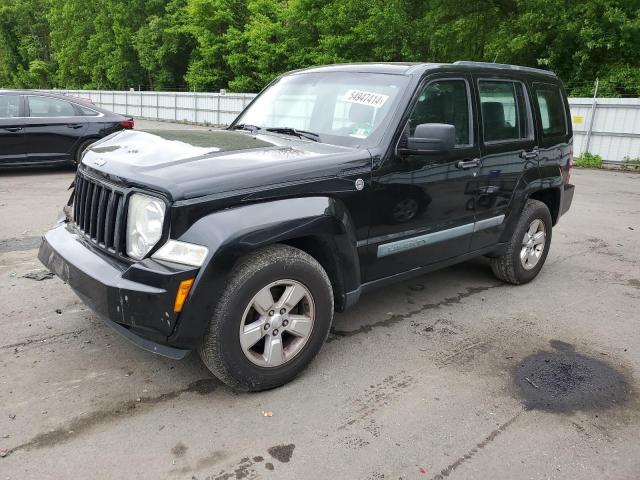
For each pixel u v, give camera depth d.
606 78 20.33
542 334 4.30
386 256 3.85
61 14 52.59
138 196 3.01
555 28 21.22
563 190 5.60
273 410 3.12
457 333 4.25
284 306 3.21
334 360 3.72
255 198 3.06
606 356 3.98
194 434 2.88
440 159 4.04
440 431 3.01
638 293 5.33
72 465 2.61
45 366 3.46
